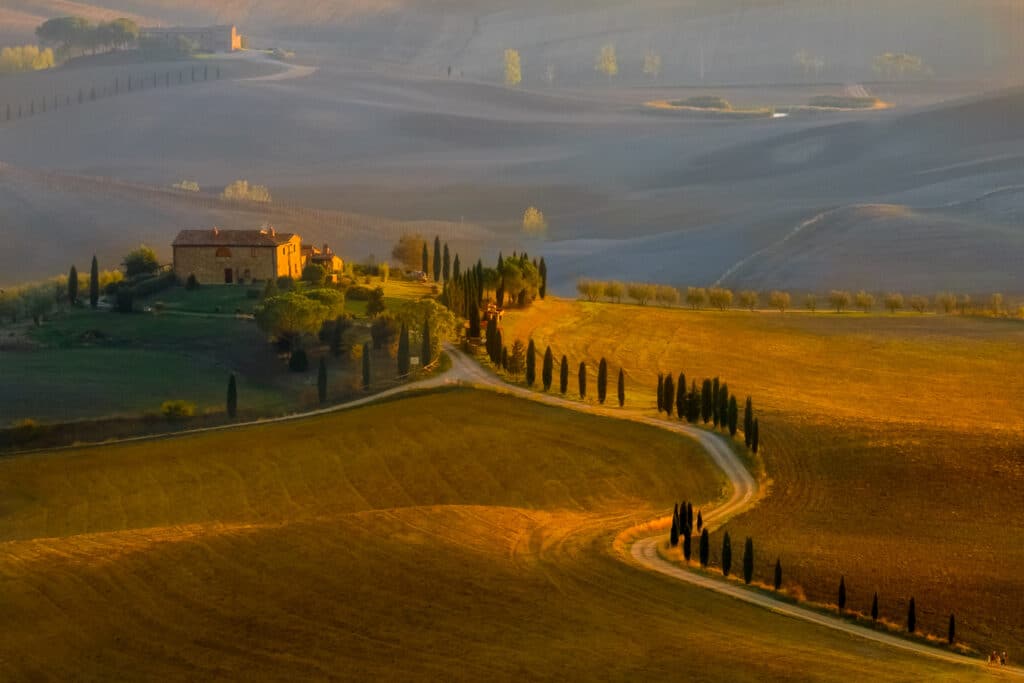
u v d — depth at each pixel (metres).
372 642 118.69
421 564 140.62
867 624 136.25
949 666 120.81
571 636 121.94
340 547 144.50
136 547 142.50
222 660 113.81
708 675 111.69
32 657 113.31
